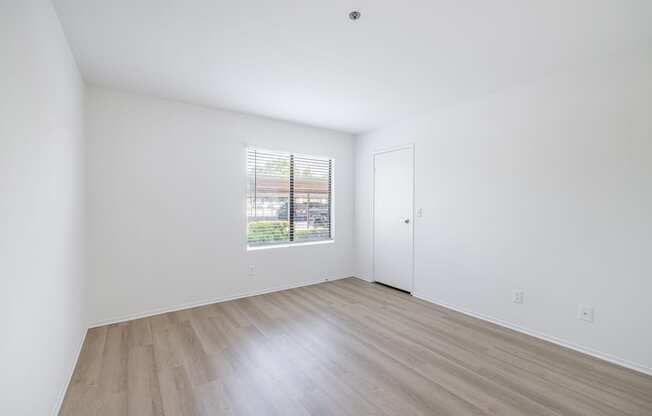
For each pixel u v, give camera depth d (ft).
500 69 8.18
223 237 11.84
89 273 9.27
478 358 7.63
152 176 10.31
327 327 9.50
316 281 14.65
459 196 10.95
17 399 3.92
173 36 6.63
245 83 9.20
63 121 6.40
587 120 7.82
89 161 9.25
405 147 13.10
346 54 7.42
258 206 13.00
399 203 13.43
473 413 5.62
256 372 6.95
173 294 10.77
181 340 8.51
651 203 6.88
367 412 5.64
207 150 11.41
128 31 6.42
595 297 7.72
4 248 3.58
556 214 8.43
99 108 9.41
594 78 7.70
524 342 8.52
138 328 9.27
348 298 12.38
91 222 9.29
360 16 5.88
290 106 11.34
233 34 6.54
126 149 9.86
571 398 6.06
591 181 7.77
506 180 9.54
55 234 5.74
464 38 6.67
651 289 6.88
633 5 5.49
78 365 7.18
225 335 8.86
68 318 6.70
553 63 7.82
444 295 11.50
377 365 7.29
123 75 8.62
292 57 7.57
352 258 16.05
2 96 3.51
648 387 6.40
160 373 6.88
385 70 8.29
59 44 6.03
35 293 4.60
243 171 12.26
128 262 9.91
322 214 15.11
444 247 11.49
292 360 7.49
